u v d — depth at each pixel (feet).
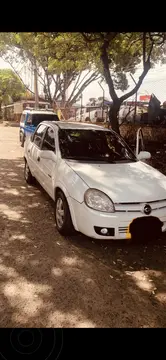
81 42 36.22
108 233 12.43
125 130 46.88
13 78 143.33
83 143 17.06
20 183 24.17
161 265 12.39
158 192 13.28
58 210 14.90
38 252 12.84
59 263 12.04
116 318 9.09
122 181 13.61
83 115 70.49
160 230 12.96
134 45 42.65
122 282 11.00
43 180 17.94
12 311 9.07
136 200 12.54
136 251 13.48
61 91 96.17
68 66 47.37
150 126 44.14
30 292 10.05
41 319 8.84
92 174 13.97
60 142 16.78
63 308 9.36
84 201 12.67
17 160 35.24
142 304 9.82
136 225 12.46
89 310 9.36
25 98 145.69
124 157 17.13
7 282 10.55
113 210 12.34
